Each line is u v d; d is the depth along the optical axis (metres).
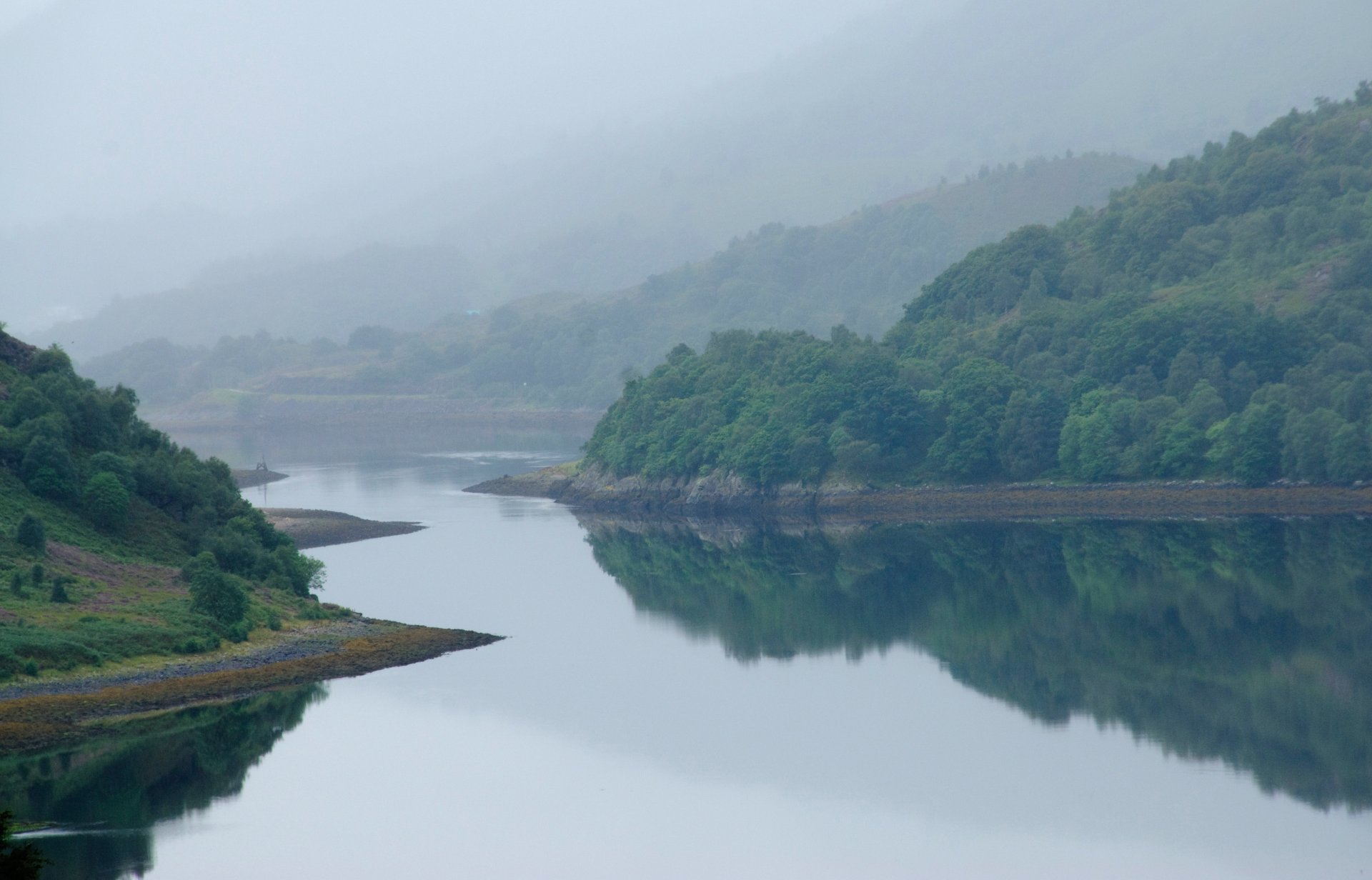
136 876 75.12
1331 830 82.81
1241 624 135.12
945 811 86.94
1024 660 125.00
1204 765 94.81
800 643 134.38
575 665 123.38
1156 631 133.88
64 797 85.06
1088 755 97.00
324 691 110.69
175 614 117.88
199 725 98.62
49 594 116.69
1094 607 146.38
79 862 76.56
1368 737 99.12
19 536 123.88
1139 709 108.00
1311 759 94.75
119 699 101.12
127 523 141.38
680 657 127.50
